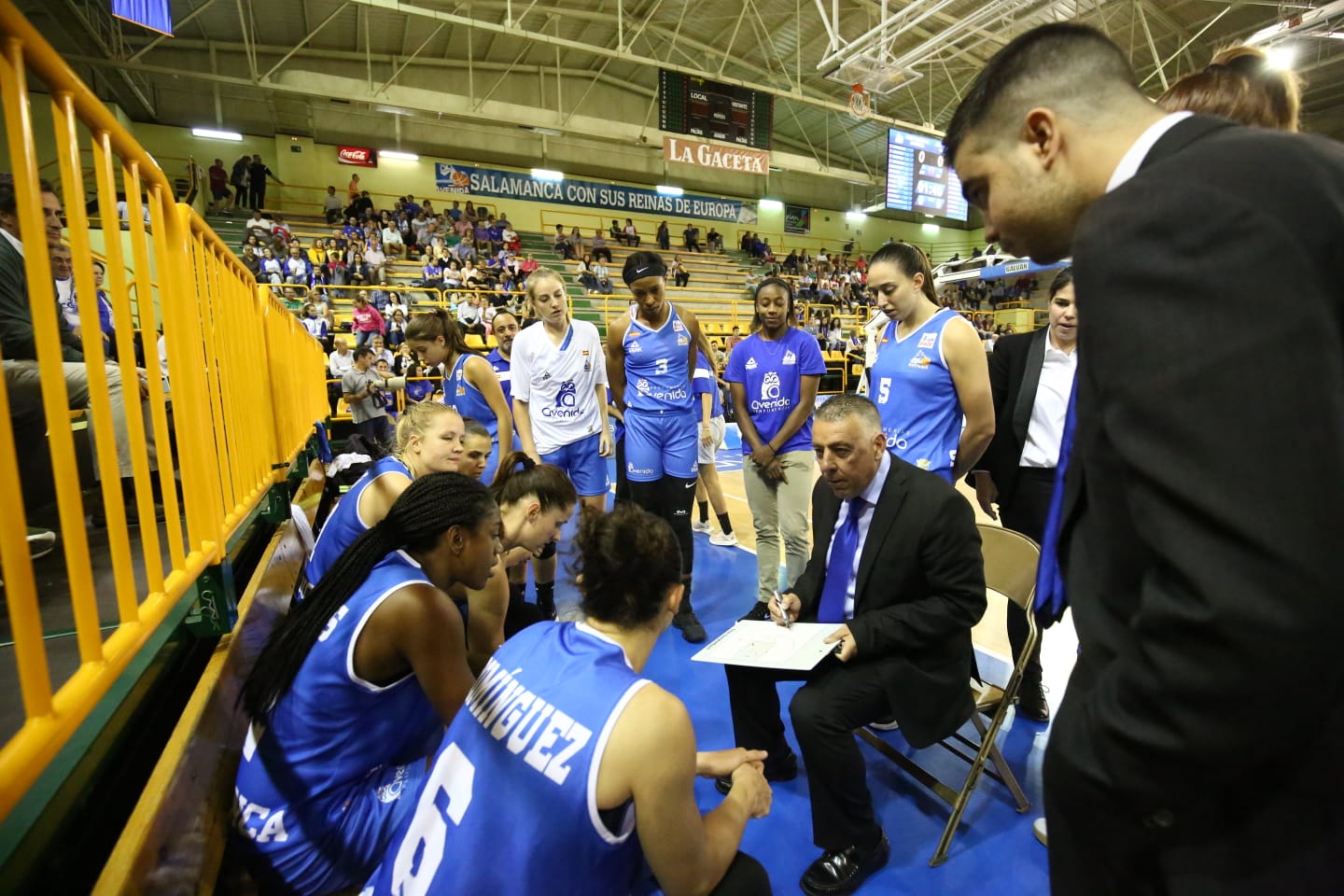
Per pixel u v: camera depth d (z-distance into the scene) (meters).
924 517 1.80
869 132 19.81
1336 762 0.56
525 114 15.73
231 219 14.48
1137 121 0.69
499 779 1.02
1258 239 0.50
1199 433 0.50
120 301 1.09
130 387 1.09
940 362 2.34
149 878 0.89
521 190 18.41
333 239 14.93
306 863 1.34
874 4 12.23
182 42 13.37
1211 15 11.80
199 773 1.15
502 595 2.12
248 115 15.20
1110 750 0.61
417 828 1.09
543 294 3.21
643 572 1.13
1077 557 0.78
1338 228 0.50
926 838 1.94
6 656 1.17
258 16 12.63
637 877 1.10
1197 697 0.52
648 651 1.20
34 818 0.92
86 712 0.86
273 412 2.69
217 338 1.75
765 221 22.88
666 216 20.66
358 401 7.26
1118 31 12.27
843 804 1.75
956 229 26.77
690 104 12.23
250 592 1.81
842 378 15.41
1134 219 0.56
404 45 14.62
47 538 1.69
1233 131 0.60
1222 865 0.61
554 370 3.34
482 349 12.21
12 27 0.77
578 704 1.01
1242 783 0.60
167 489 1.22
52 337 0.85
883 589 1.88
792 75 16.38
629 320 3.39
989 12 9.43
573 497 2.14
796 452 3.13
